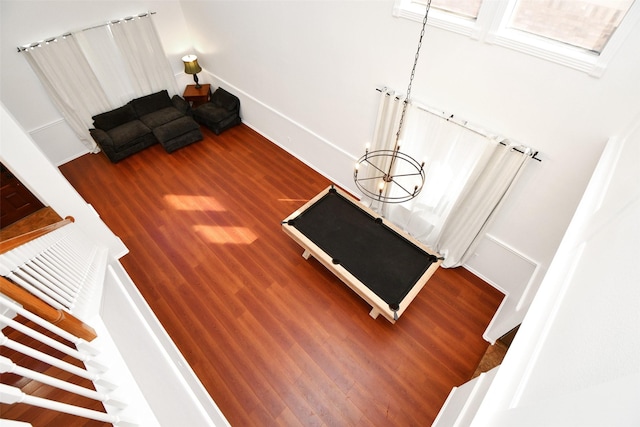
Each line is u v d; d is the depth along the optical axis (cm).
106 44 611
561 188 336
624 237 130
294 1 443
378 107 448
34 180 353
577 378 92
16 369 131
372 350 403
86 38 583
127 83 673
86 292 255
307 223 449
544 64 289
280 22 486
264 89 622
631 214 138
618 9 252
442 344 410
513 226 397
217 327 417
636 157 198
